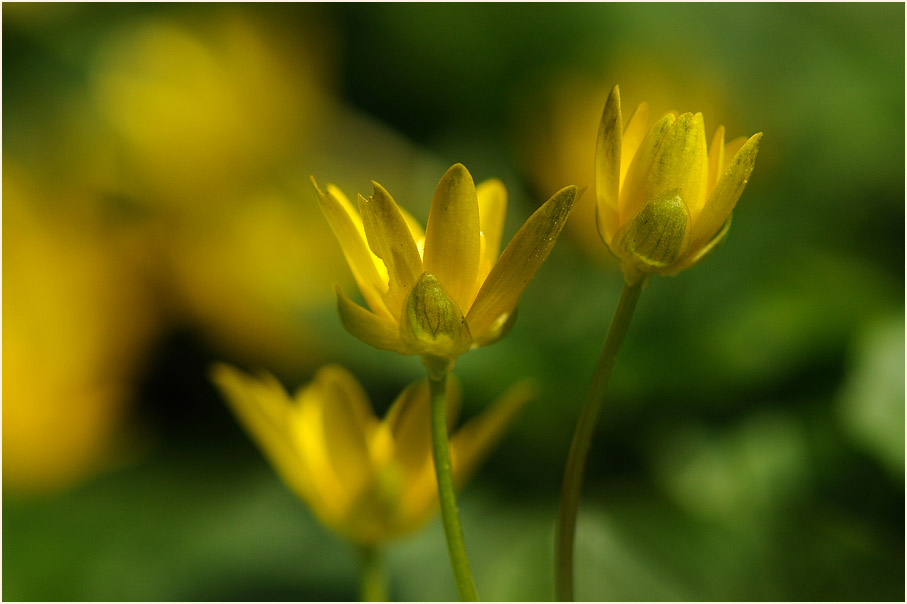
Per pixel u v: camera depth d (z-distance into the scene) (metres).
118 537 0.63
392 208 0.40
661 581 0.58
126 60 0.80
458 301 0.41
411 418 0.44
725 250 0.71
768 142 0.76
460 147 0.80
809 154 0.77
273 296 0.68
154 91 0.78
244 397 0.45
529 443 0.66
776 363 0.64
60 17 0.82
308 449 0.45
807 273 0.68
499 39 0.83
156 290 0.67
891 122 0.77
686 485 0.62
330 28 0.84
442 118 0.83
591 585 0.59
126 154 0.76
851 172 0.75
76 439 0.63
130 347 0.66
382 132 0.82
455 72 0.83
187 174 0.75
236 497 0.65
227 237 0.71
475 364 0.66
